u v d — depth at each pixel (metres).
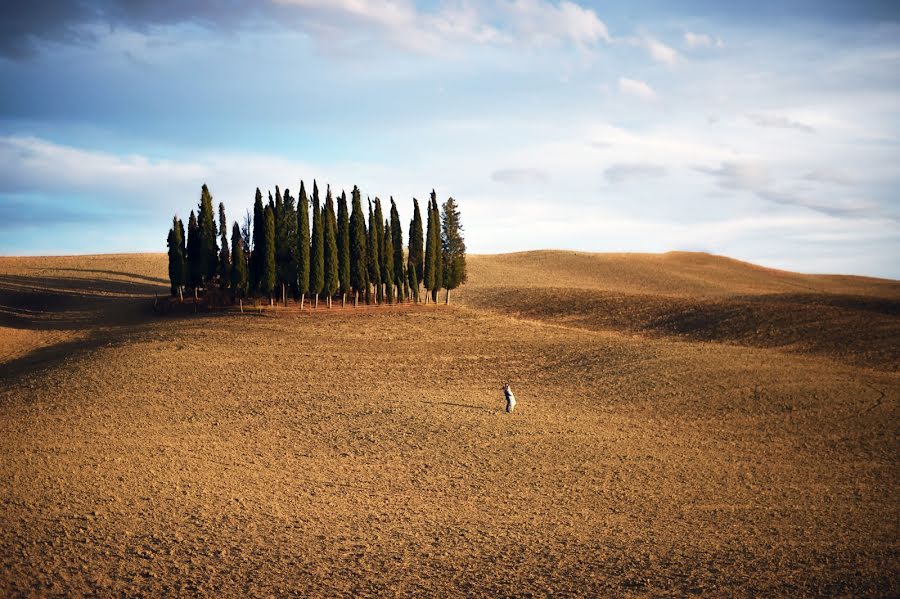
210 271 72.00
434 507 25.22
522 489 27.59
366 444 32.78
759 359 54.09
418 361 53.94
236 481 26.50
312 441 32.88
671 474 30.30
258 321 62.41
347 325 63.62
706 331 73.19
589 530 23.52
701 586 19.23
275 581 18.55
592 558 21.06
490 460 31.12
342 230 70.94
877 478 30.61
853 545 22.78
